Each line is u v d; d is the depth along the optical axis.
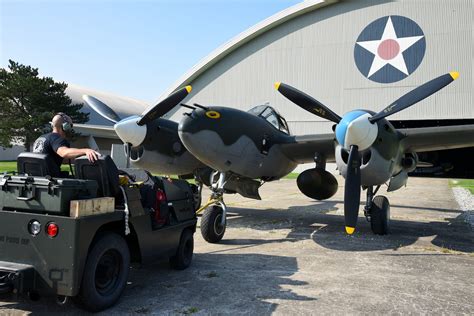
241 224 8.96
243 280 4.71
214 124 7.11
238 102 32.91
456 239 7.48
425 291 4.39
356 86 29.25
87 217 3.37
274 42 31.91
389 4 28.53
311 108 7.46
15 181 3.55
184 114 7.09
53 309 3.67
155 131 8.30
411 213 11.25
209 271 5.09
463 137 7.45
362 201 14.73
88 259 3.42
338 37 29.97
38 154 3.83
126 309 3.72
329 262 5.66
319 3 29.73
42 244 3.34
